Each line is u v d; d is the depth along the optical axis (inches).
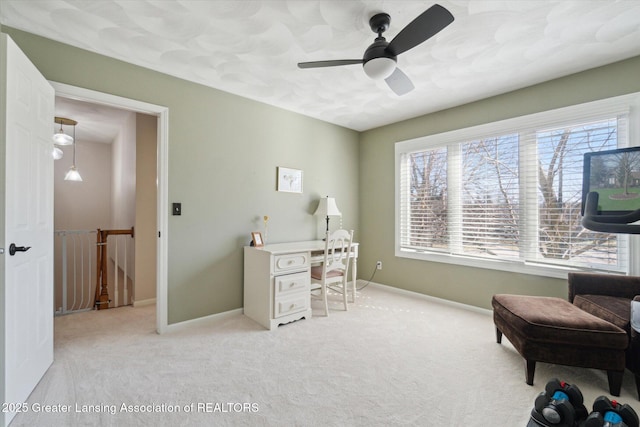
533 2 69.2
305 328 109.3
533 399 68.9
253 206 130.6
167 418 61.4
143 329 107.8
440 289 141.3
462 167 135.6
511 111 119.6
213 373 78.3
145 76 101.4
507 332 86.4
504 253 121.8
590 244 102.3
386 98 128.0
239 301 125.6
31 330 69.4
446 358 87.1
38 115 73.2
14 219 62.0
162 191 105.2
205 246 115.7
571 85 105.3
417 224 152.8
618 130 96.4
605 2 69.2
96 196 245.6
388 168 164.9
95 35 83.2
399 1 68.8
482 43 86.1
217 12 72.9
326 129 160.9
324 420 61.3
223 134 120.6
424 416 62.8
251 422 60.5
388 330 107.7
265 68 101.7
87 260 231.0
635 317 68.1
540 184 113.0
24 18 75.9
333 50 90.4
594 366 71.0
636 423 51.8
